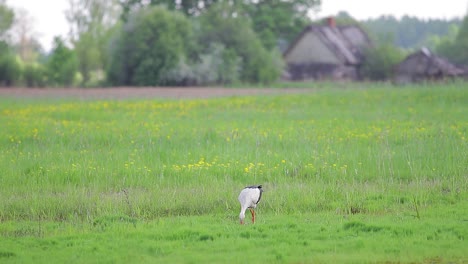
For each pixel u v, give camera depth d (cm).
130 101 15662
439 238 4316
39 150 7856
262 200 5459
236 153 7506
